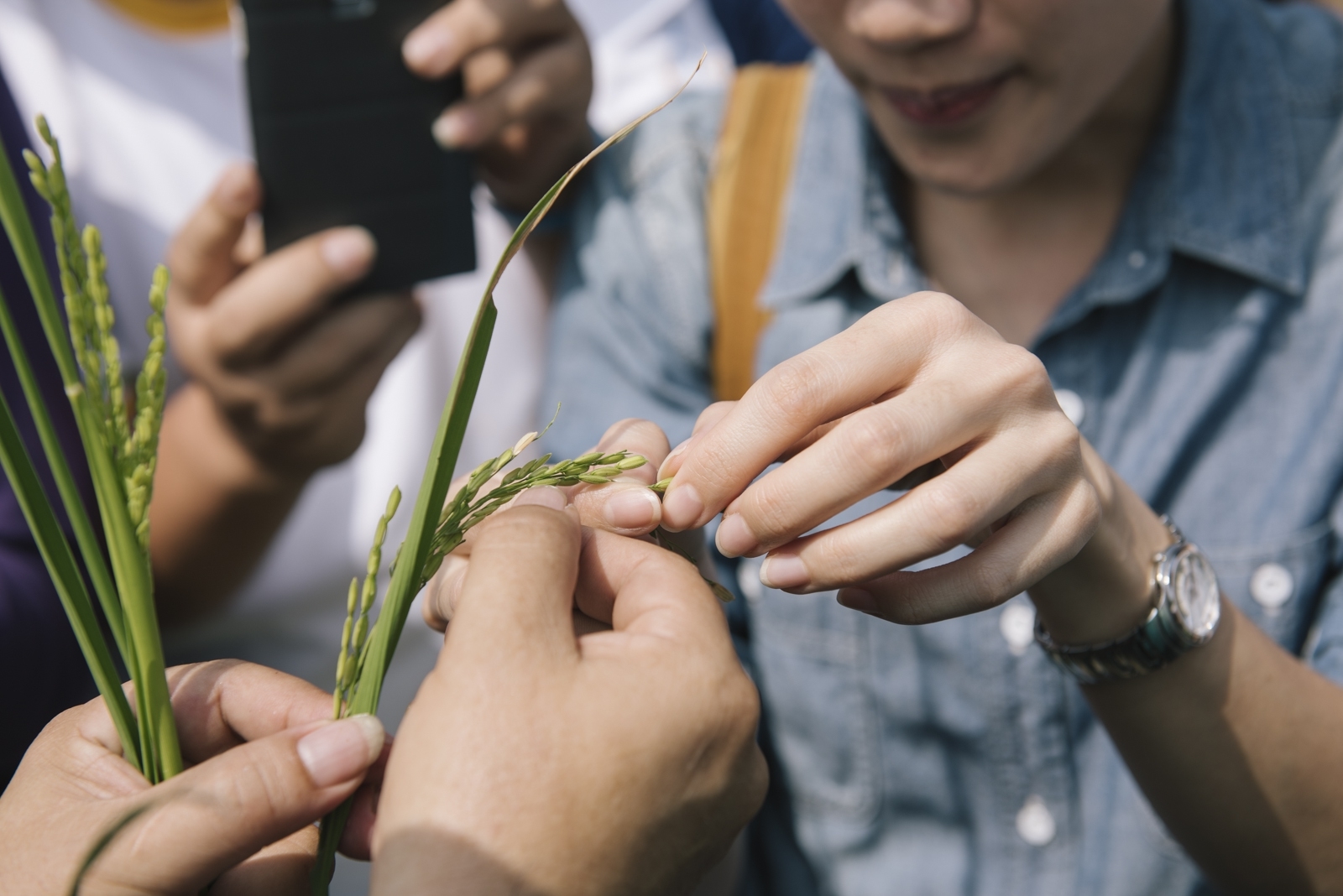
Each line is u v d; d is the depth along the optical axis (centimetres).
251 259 68
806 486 47
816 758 66
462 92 66
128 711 46
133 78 75
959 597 49
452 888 41
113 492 43
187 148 77
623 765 43
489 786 42
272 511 71
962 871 65
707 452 48
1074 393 63
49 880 44
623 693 44
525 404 82
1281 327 61
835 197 67
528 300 81
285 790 44
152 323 43
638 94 87
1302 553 60
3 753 63
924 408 47
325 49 64
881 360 48
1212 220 61
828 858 67
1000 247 66
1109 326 63
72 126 73
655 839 44
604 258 70
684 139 71
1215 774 54
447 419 44
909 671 64
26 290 64
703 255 69
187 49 76
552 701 44
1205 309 62
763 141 70
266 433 68
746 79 72
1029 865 64
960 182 61
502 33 65
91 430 42
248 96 64
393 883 41
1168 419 62
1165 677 53
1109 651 53
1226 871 56
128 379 73
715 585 48
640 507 49
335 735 44
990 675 63
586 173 72
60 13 74
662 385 69
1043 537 48
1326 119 62
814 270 67
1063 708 63
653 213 70
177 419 70
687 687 44
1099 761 63
